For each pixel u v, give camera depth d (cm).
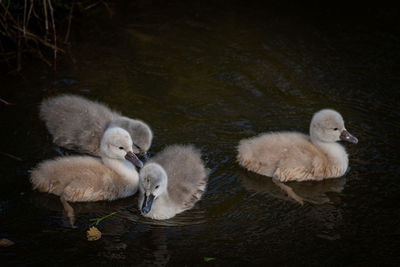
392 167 764
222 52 1100
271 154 747
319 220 659
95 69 1008
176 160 741
